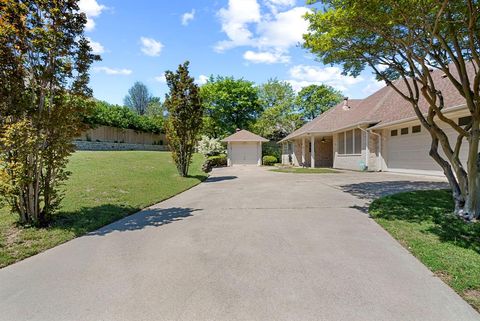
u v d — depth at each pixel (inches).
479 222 199.6
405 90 634.8
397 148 572.1
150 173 519.2
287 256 150.3
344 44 271.6
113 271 134.7
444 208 243.6
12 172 197.5
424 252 152.3
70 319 97.1
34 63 199.8
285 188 407.5
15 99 194.2
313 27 265.9
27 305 106.1
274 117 1440.7
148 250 162.4
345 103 924.6
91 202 285.3
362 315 97.2
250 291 114.0
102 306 104.6
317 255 151.4
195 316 97.7
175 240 179.8
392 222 210.1
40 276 130.9
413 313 98.5
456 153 223.6
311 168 845.8
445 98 440.1
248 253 155.1
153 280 124.6
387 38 237.9
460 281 120.6
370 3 205.5
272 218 232.1
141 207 280.7
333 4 244.4
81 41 216.7
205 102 1373.0
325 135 901.2
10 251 161.3
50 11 196.9
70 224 213.0
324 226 206.2
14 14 184.2
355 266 137.3
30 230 197.2
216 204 297.7
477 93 198.8
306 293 112.0
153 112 2206.0
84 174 446.3
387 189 362.0
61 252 162.2
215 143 1128.2
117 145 1208.2
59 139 210.1
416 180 444.8
